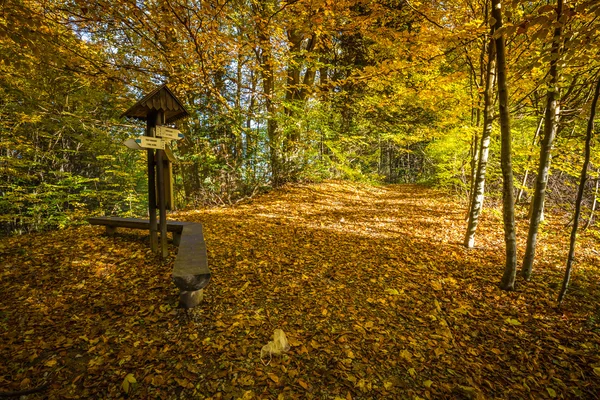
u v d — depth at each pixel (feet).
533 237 15.69
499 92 14.06
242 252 17.26
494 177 34.55
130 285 12.78
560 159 25.52
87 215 33.76
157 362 8.66
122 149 38.60
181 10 20.49
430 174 62.44
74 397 7.39
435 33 16.88
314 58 35.17
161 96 13.80
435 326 11.51
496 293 14.35
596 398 8.46
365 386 8.39
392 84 29.96
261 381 8.27
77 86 33.30
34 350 8.80
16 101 30.22
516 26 10.49
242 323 10.69
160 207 14.93
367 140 50.57
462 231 25.04
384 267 16.67
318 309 12.14
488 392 8.61
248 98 37.70
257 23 23.82
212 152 32.27
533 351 10.39
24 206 30.81
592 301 13.74
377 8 17.87
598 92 10.96
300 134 39.73
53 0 20.56
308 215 27.89
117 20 20.61
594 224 26.37
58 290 12.23
